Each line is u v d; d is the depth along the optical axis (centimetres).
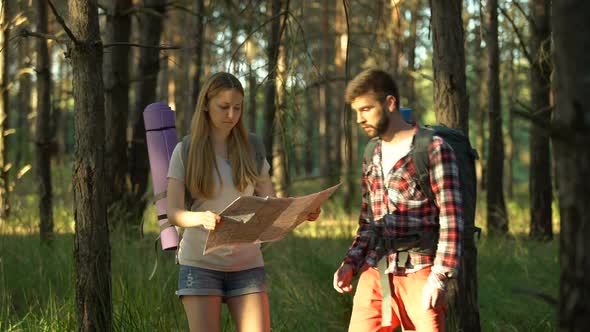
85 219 355
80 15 352
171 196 338
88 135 354
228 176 342
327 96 1970
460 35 446
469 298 433
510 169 1898
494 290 600
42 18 798
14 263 619
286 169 628
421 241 321
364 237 343
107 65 840
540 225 973
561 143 176
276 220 324
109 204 819
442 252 310
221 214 306
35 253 660
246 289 340
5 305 525
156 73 898
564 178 176
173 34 1781
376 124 324
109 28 835
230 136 348
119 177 843
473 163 329
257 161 353
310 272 623
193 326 335
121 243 694
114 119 842
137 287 518
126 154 851
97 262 357
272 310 552
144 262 620
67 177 1240
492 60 1021
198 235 337
